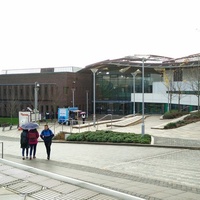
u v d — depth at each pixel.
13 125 48.69
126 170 11.02
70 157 14.78
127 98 63.72
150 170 10.93
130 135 21.59
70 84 61.81
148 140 19.78
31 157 13.98
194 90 41.56
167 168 11.28
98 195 7.29
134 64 52.25
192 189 7.92
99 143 21.11
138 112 58.59
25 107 64.88
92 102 68.06
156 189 7.73
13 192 8.12
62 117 45.62
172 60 49.66
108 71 65.19
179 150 16.59
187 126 28.19
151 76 61.16
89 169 11.00
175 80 50.12
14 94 66.56
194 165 11.88
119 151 16.67
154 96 53.31
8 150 19.81
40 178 9.16
